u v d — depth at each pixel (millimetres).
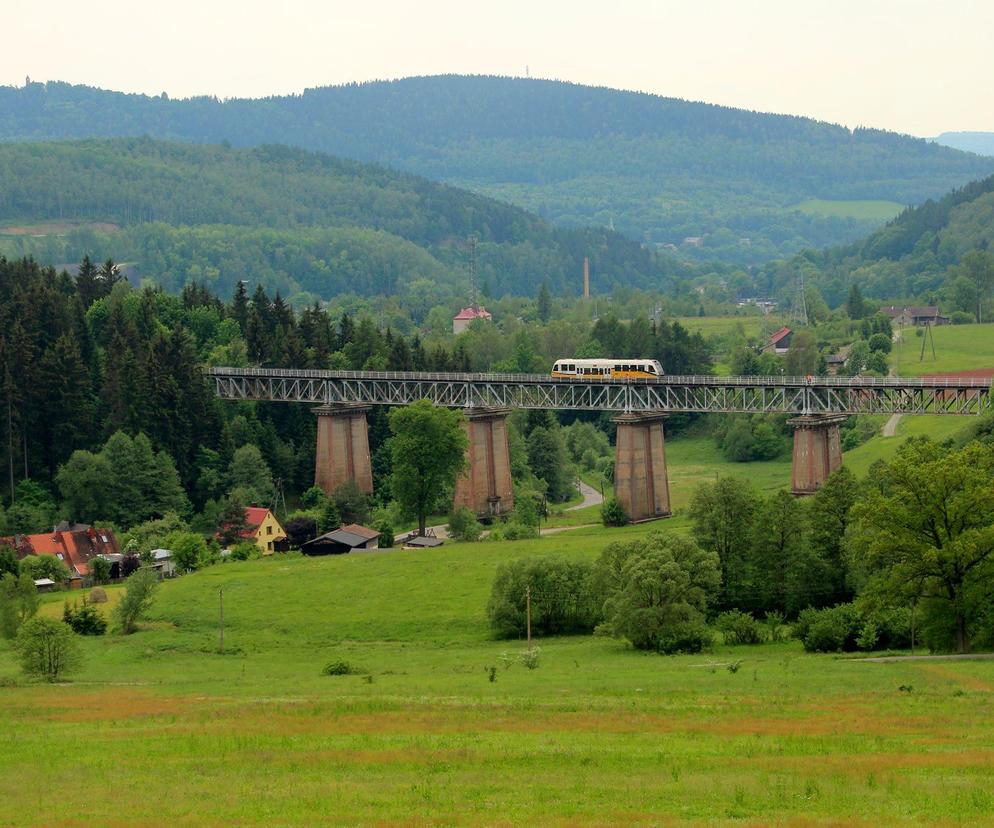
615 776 124312
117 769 133000
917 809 110062
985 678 180375
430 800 116562
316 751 138375
